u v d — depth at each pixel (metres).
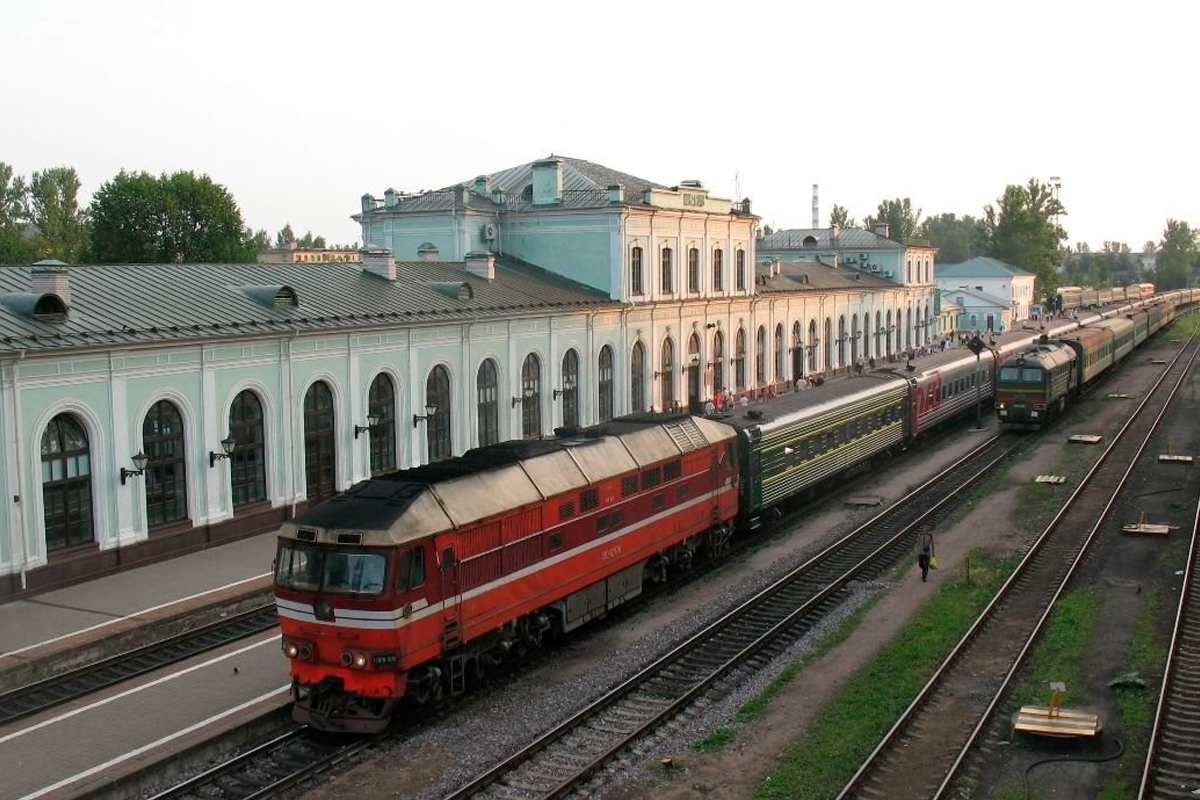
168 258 60.53
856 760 14.71
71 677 18.41
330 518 15.96
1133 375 66.62
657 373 46.72
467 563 16.97
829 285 68.38
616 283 43.47
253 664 18.95
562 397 40.22
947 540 27.86
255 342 27.23
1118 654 18.75
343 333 29.62
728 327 52.88
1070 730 15.07
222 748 15.53
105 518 23.88
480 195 47.38
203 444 26.12
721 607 22.52
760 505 28.25
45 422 22.45
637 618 21.98
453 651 17.03
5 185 80.94
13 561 21.91
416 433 32.69
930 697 17.08
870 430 36.94
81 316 24.11
